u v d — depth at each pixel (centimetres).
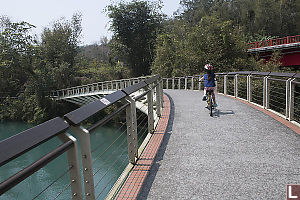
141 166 394
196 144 496
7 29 4103
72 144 192
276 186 321
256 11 5959
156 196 306
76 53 5556
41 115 3784
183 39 3891
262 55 3256
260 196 298
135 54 4978
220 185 329
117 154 1658
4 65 4134
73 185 203
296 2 5641
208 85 762
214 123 659
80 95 3416
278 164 388
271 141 496
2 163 124
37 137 158
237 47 2820
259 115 732
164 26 5347
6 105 4194
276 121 654
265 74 794
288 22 5675
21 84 4794
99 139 2173
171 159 423
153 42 4675
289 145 470
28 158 1734
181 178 353
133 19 4819
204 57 2822
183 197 302
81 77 5138
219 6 7038
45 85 4081
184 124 662
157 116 752
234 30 2984
